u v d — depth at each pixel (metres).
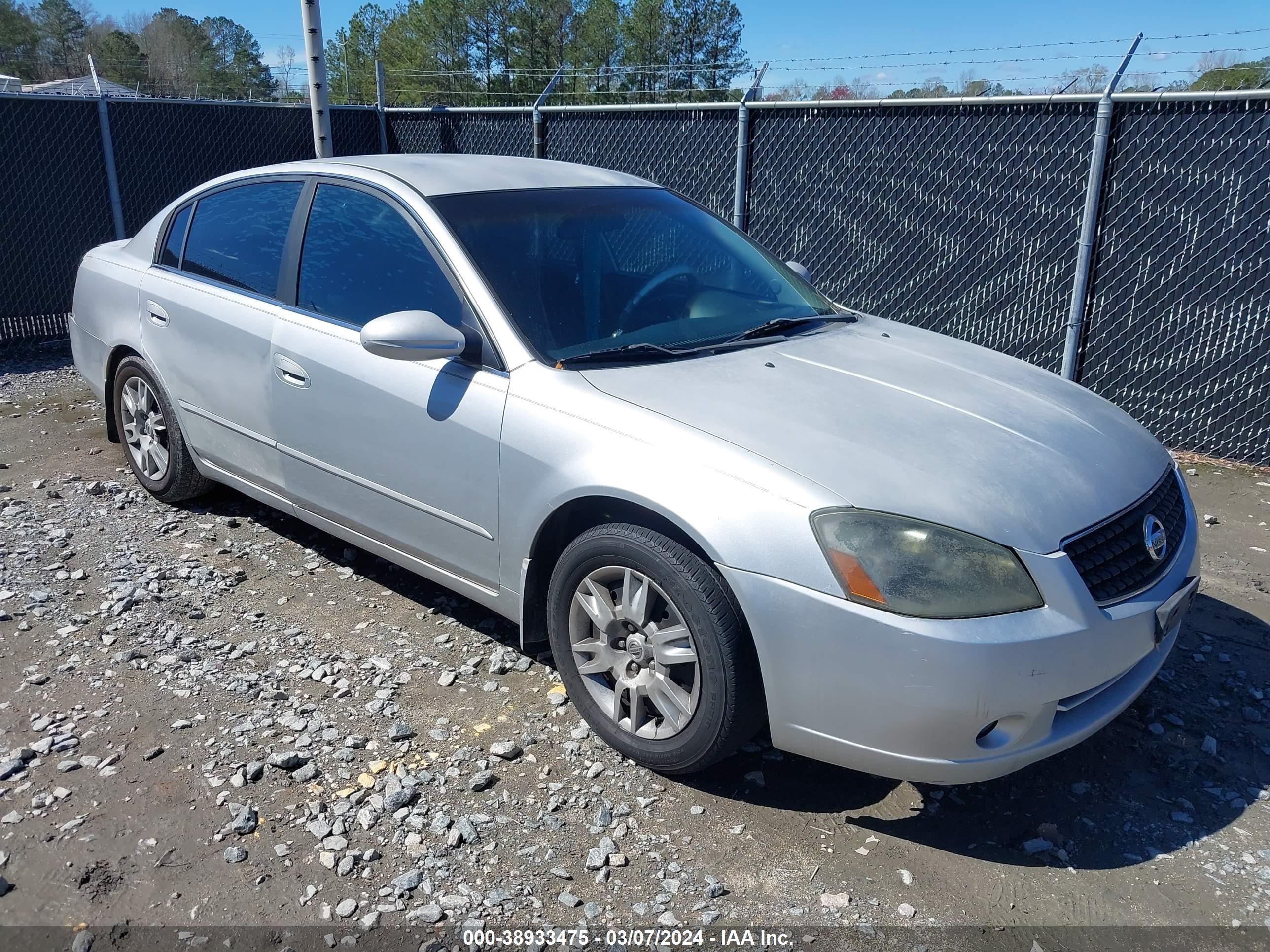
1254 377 5.95
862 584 2.50
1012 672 2.46
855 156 7.28
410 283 3.53
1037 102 6.33
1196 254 5.98
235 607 3.96
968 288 7.00
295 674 3.47
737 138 7.83
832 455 2.73
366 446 3.60
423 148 10.34
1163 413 6.34
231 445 4.30
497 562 3.28
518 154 9.54
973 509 2.60
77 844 2.61
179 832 2.67
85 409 6.77
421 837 2.70
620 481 2.83
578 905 2.48
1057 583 2.55
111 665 3.48
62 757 2.97
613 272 3.68
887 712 2.51
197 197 4.64
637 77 31.20
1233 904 2.55
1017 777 3.07
